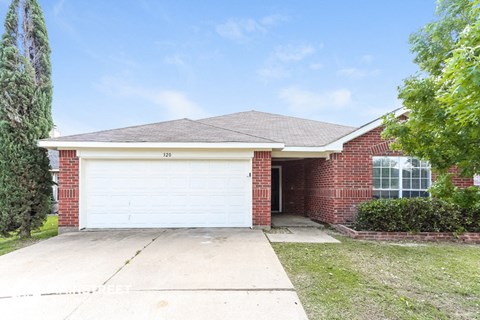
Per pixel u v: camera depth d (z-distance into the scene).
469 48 2.28
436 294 4.38
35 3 9.35
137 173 9.34
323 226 10.23
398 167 10.20
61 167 9.05
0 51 8.71
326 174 10.78
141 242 7.37
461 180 9.39
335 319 3.57
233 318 3.52
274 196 14.95
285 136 11.42
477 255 6.60
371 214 8.55
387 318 3.63
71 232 8.80
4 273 5.08
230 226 9.44
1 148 8.52
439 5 4.41
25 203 8.69
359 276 5.07
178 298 4.05
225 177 9.49
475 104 2.37
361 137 10.16
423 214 8.34
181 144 9.00
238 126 13.50
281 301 3.98
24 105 8.77
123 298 4.05
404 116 9.41
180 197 9.40
